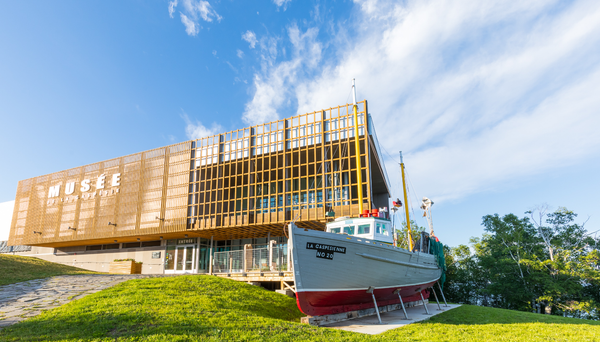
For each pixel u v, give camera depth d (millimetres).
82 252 38188
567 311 27391
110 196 33062
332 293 12141
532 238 31031
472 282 33656
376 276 13273
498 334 10484
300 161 25094
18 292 11969
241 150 27797
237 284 15852
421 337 9641
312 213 23375
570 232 30109
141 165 32375
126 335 6762
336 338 7879
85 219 33844
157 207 30047
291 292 16922
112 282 14406
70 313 8398
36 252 41812
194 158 29906
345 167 24734
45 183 38500
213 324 7957
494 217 33188
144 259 33500
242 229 27016
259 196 25625
